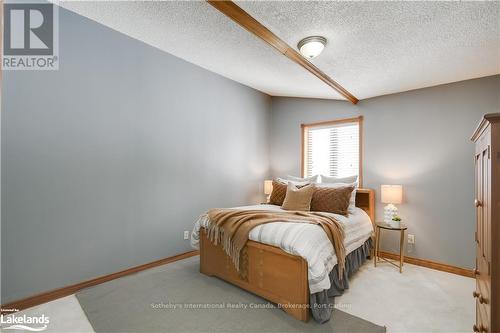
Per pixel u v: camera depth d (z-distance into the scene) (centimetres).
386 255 355
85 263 260
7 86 218
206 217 288
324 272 199
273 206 357
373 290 256
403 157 347
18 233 222
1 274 213
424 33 202
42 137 234
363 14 183
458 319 206
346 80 309
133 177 299
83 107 260
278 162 489
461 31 197
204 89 380
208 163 386
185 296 240
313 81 343
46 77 237
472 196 296
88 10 247
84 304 227
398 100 353
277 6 183
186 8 220
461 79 301
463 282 276
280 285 218
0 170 202
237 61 328
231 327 195
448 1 163
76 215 254
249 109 457
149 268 311
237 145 434
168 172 335
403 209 344
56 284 241
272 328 193
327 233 229
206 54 320
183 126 352
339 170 418
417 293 250
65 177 248
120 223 287
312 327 195
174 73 342
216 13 221
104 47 275
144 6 226
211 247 283
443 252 312
